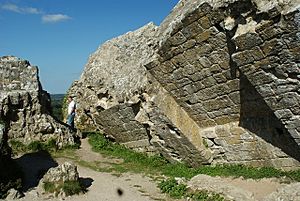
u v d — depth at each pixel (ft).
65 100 60.23
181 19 27.71
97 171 37.32
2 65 43.29
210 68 29.48
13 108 42.68
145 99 36.19
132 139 43.50
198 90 32.45
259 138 31.89
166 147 38.91
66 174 30.27
